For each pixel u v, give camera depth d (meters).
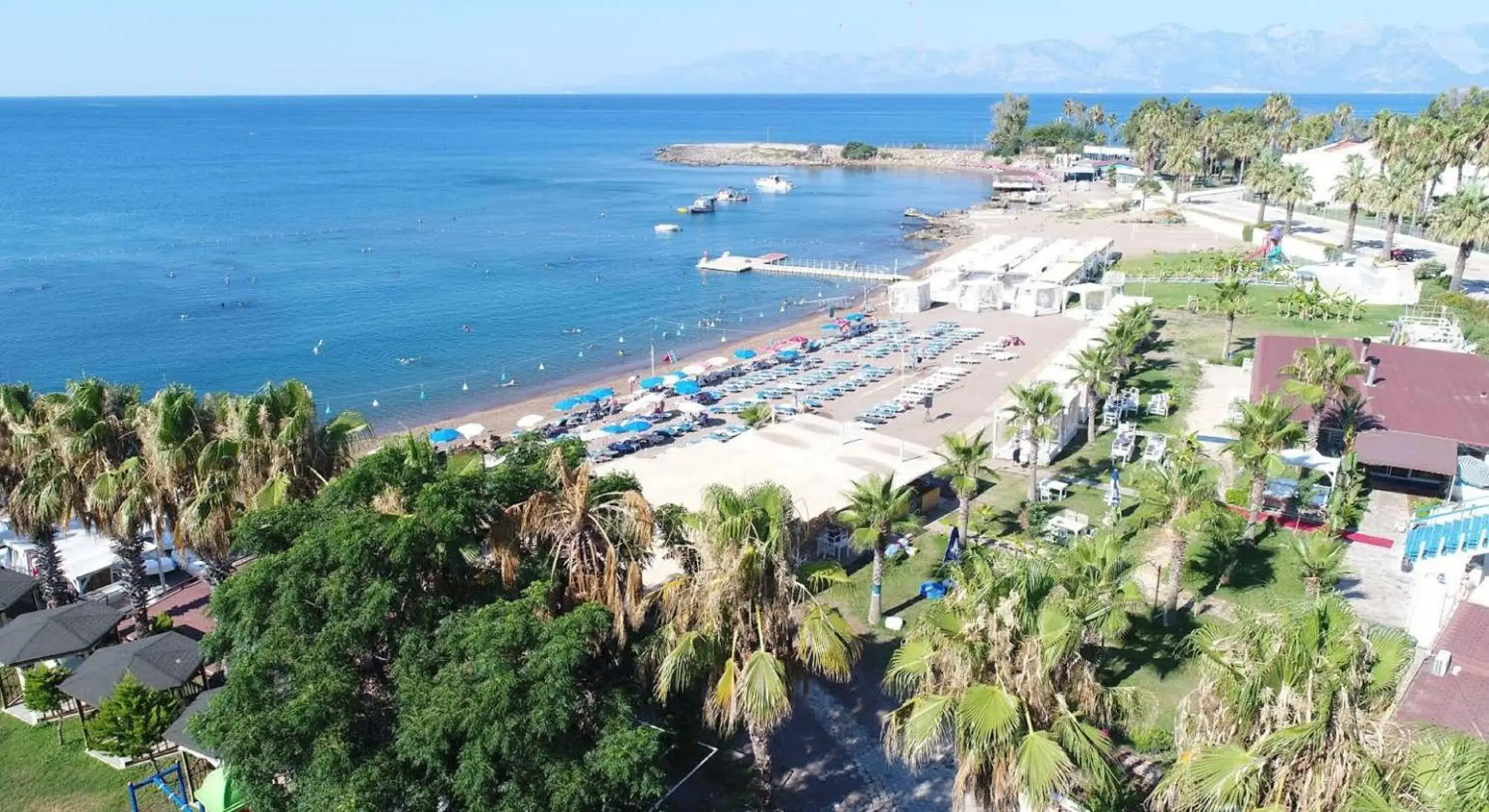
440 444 57.00
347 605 20.47
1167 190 160.50
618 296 106.31
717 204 183.38
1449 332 66.31
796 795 25.20
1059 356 67.88
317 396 71.94
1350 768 14.51
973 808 21.64
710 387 70.06
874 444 46.31
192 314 95.00
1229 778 15.04
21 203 170.00
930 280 97.94
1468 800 13.78
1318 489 42.44
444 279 113.38
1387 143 108.44
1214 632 18.55
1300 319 77.81
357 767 18.58
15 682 31.14
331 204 175.00
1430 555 35.84
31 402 33.53
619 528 22.97
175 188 196.50
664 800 22.66
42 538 33.97
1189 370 65.75
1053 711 18.02
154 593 37.75
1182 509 32.28
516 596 22.48
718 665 21.17
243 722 18.73
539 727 18.36
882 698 29.50
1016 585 19.05
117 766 26.84
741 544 20.84
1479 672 22.61
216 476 28.66
